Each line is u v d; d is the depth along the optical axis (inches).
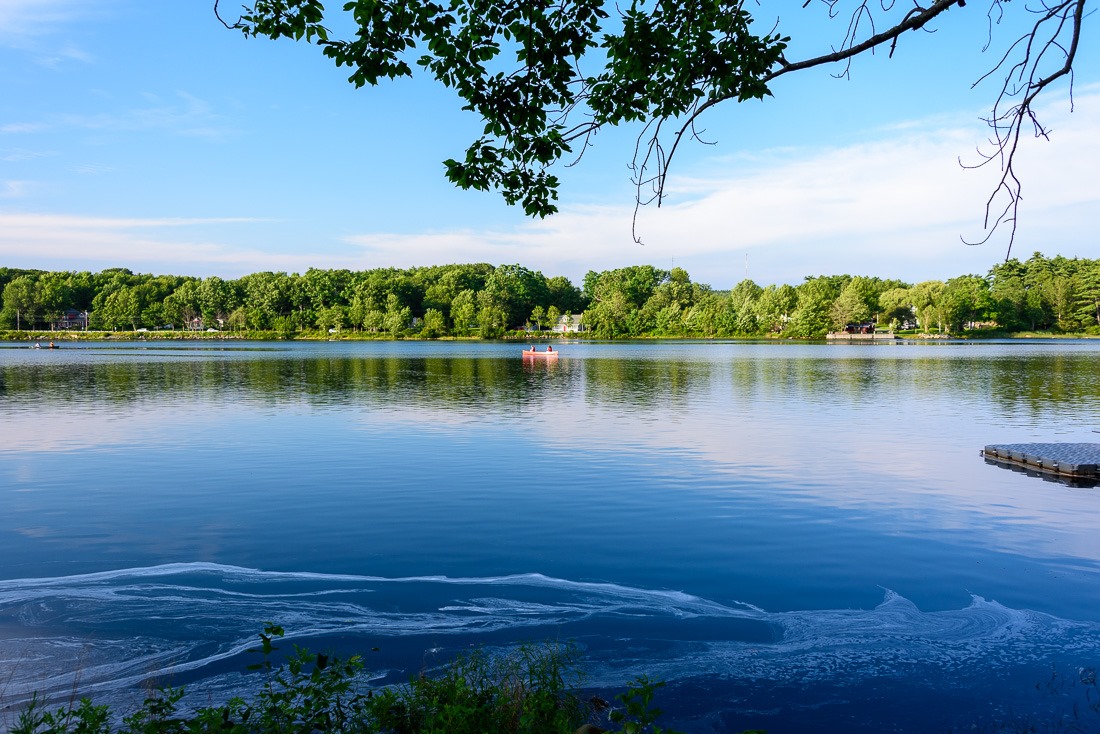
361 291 6151.6
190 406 1230.3
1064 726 261.9
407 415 1115.3
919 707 276.2
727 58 235.5
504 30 263.4
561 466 723.4
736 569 426.9
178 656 316.5
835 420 1061.1
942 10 193.9
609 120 270.4
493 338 5900.6
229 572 422.0
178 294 6289.4
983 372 2018.9
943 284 5797.2
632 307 6274.6
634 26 248.4
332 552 457.7
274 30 251.3
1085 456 715.4
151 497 597.9
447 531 502.0
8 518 534.9
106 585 401.4
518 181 287.4
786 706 277.0
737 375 1947.6
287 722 224.1
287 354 3287.4
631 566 431.8
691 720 266.7
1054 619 356.2
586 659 314.2
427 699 245.8
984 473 693.3
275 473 690.8
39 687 289.3
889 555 451.5
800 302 5812.0
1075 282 5378.9
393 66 257.3
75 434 927.7
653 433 938.1
